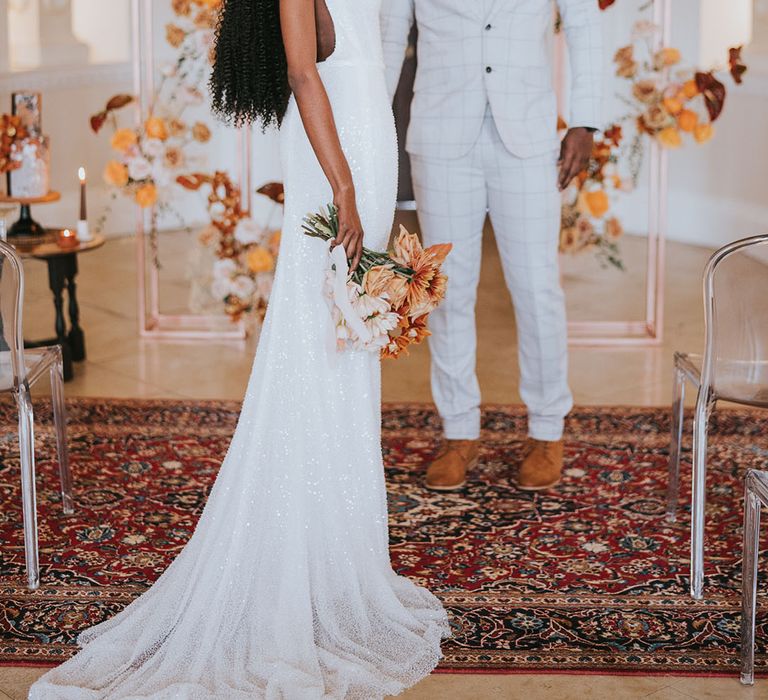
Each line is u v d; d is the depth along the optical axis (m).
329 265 2.70
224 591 2.74
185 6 5.00
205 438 4.19
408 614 2.89
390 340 2.71
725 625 2.97
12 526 3.50
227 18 2.67
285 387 2.77
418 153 3.62
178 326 5.48
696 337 5.42
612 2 4.97
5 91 6.61
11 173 4.84
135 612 2.85
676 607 3.06
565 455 4.07
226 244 5.14
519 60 3.50
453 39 3.52
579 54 3.58
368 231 2.79
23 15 6.80
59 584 3.15
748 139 6.72
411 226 7.18
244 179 7.41
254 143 7.46
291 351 2.77
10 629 2.92
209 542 2.80
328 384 2.78
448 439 3.86
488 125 3.54
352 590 2.83
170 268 6.51
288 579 2.78
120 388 4.69
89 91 7.06
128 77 7.24
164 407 4.48
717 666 2.78
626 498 3.73
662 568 3.28
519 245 3.63
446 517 3.58
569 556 3.34
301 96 2.61
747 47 6.74
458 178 3.59
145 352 5.14
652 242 5.37
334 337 2.73
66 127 6.98
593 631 2.93
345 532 2.83
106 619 2.97
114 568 3.25
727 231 6.89
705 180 7.02
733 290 3.07
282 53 2.67
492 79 3.49
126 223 7.29
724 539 3.45
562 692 2.67
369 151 2.75
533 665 2.78
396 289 2.63
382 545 2.94
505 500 3.71
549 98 3.59
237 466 2.81
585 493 3.76
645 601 3.09
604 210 5.34
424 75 3.60
